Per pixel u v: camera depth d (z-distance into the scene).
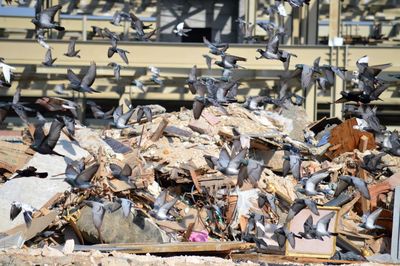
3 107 22.27
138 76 46.53
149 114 30.05
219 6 56.44
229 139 34.38
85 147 31.83
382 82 26.92
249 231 27.42
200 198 30.64
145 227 26.38
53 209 28.05
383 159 35.41
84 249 24.14
